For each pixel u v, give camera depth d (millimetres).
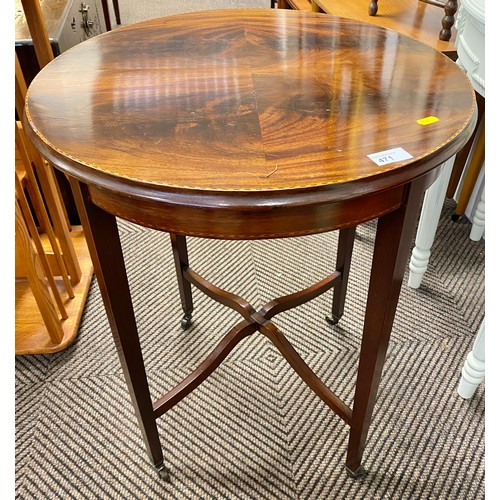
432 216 1189
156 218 588
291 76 745
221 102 676
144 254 1481
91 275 1377
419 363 1156
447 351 1186
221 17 975
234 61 792
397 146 582
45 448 1007
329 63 784
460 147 605
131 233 1565
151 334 1231
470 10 893
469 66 956
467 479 944
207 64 782
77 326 1231
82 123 633
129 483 949
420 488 931
